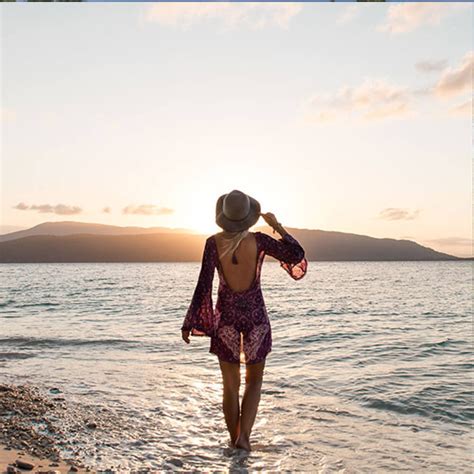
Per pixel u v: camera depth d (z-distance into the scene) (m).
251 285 4.23
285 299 25.33
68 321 14.38
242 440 3.98
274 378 6.61
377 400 5.48
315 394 5.77
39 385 6.10
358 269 128.25
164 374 6.76
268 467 3.63
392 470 3.61
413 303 22.56
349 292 32.72
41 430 4.31
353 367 7.44
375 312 17.88
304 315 16.66
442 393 5.78
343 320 15.02
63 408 5.02
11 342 9.80
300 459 3.79
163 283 50.09
